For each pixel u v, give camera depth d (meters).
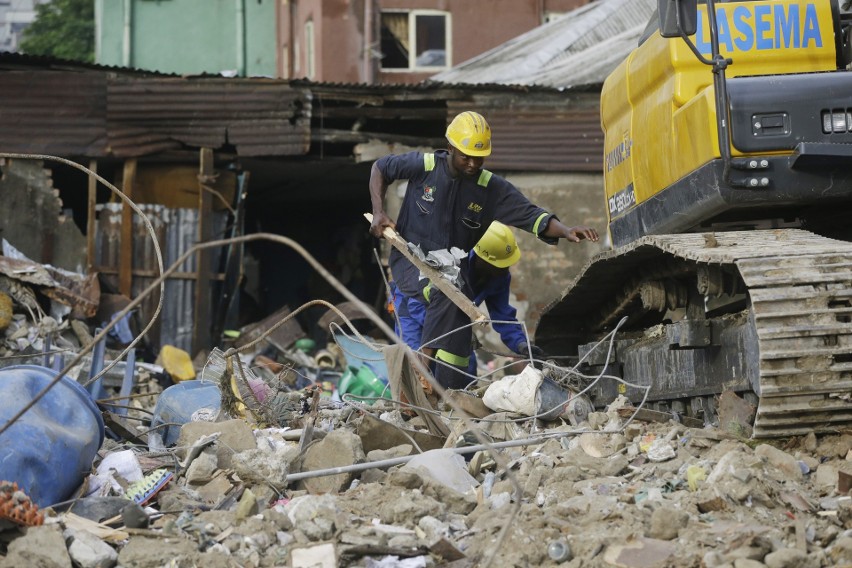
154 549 8.45
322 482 10.15
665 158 12.68
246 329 26.48
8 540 8.61
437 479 9.93
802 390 9.72
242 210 26.45
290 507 9.22
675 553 7.88
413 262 13.59
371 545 8.34
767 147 11.29
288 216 34.59
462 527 8.96
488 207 14.45
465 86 26.69
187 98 25.95
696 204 11.90
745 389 10.70
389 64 44.88
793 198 11.33
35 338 21.31
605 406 13.89
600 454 10.50
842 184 11.28
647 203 13.33
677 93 12.26
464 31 45.22
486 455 10.63
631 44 30.17
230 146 27.20
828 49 11.91
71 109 25.67
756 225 12.29
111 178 27.72
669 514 8.30
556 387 12.12
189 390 13.61
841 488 8.99
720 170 11.42
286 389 14.95
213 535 8.81
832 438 10.02
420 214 14.35
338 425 12.48
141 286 25.78
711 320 11.42
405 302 14.39
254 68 50.53
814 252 10.05
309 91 26.16
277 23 49.91
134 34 49.91
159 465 10.72
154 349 25.53
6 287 21.94
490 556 7.46
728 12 12.05
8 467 9.20
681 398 12.22
